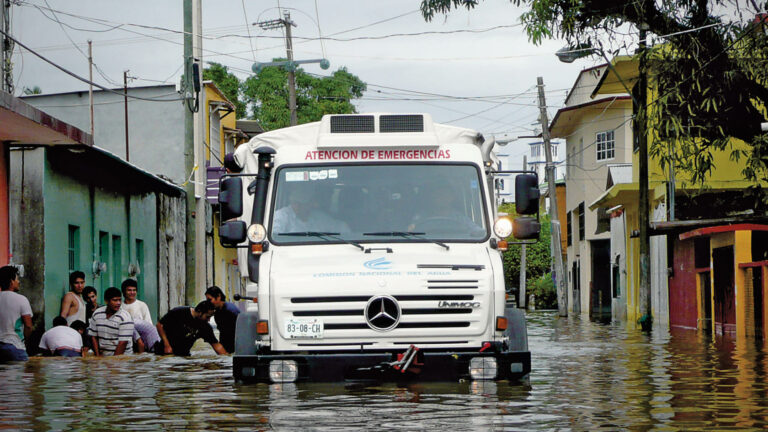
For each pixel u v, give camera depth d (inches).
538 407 382.6
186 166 1162.6
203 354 746.2
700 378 513.7
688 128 942.4
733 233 988.6
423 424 337.7
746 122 959.6
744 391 445.4
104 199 1131.3
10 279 727.7
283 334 453.4
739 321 969.5
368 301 452.4
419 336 454.3
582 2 910.4
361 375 452.8
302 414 364.2
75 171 1023.0
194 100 1207.6
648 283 1259.2
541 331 1201.4
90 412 386.9
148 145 1801.2
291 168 498.0
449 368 453.1
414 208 490.6
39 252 925.8
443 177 497.0
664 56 954.7
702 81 935.0
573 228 2425.0
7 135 851.4
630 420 348.5
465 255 471.8
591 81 2261.3
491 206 515.5
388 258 467.2
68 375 558.3
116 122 1801.2
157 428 340.8
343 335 452.8
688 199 1384.1
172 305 1472.7
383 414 361.7
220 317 738.2
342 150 500.4
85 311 869.8
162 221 1413.6
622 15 928.3
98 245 1100.5
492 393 424.2
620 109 2084.2
